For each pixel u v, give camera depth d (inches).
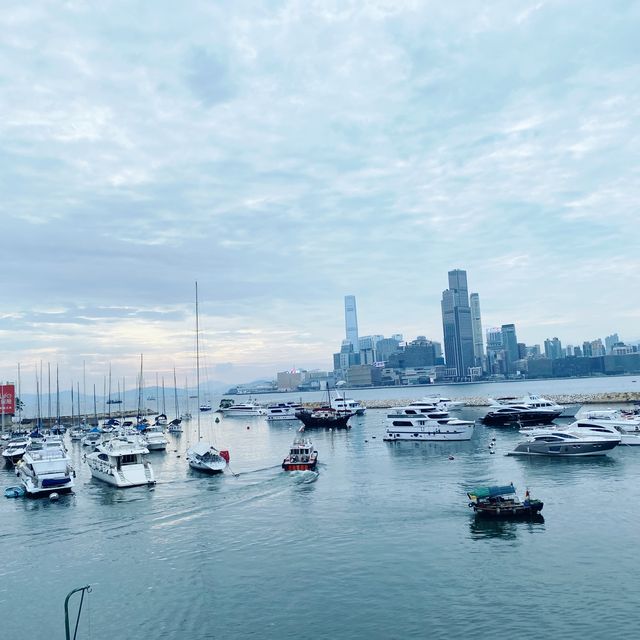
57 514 2233.0
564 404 7086.6
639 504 2076.8
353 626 1242.0
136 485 2706.7
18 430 5949.8
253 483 2709.2
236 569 1581.0
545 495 2273.6
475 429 4874.5
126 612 1346.0
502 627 1208.8
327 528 1918.1
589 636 1159.6
